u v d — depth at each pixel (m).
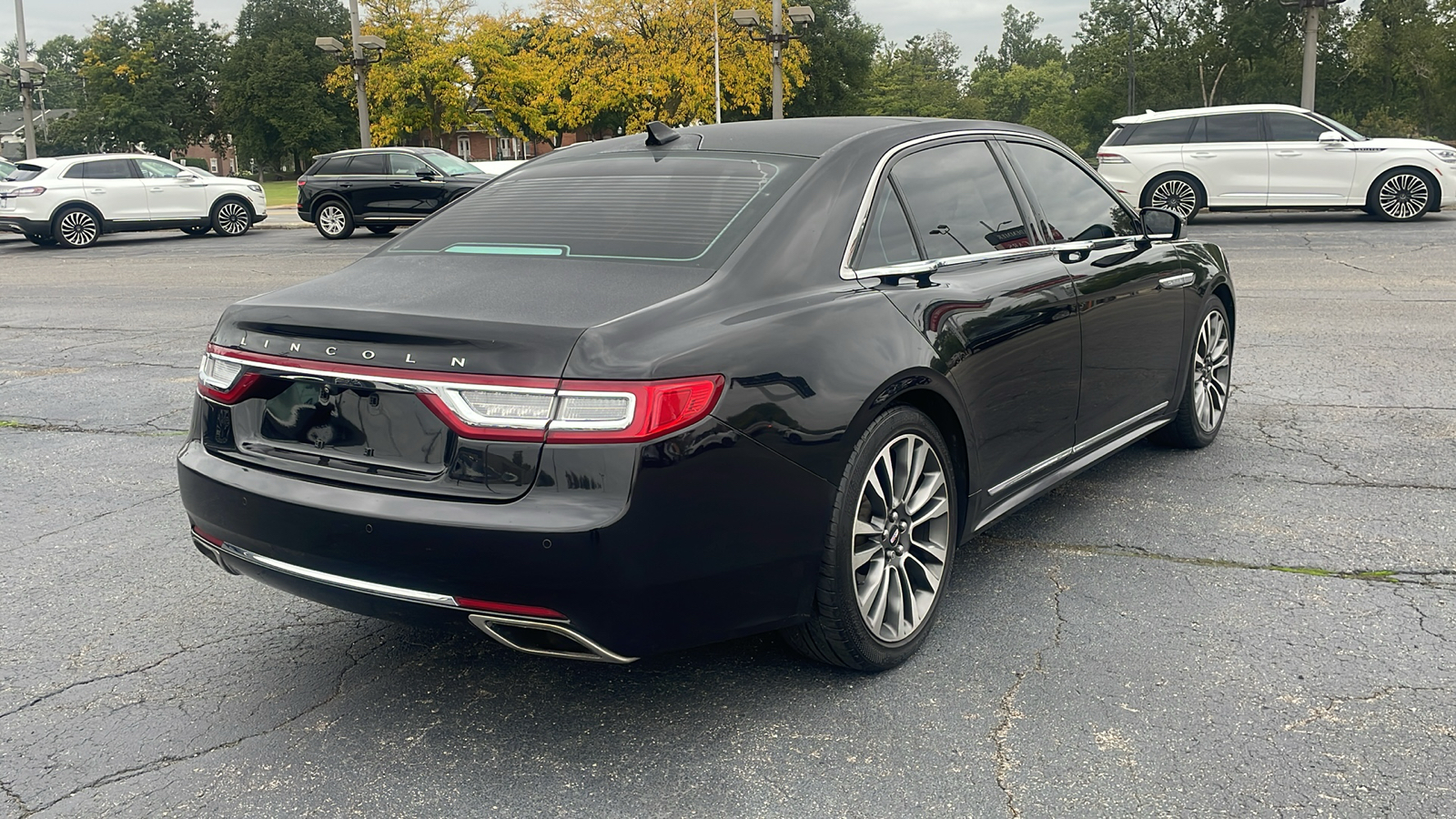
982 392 3.44
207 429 3.11
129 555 4.38
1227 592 3.72
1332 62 73.94
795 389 2.79
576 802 2.60
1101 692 3.05
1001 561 4.06
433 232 3.54
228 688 3.23
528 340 2.57
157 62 99.00
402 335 2.67
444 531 2.56
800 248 3.09
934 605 3.35
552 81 43.94
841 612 2.96
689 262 2.99
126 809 2.61
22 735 2.96
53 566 4.27
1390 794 2.53
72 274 16.33
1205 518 4.46
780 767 2.71
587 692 3.15
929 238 3.50
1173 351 4.89
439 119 54.16
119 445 6.12
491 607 2.60
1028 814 2.49
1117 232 4.56
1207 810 2.48
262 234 24.84
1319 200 16.98
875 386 2.96
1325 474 4.98
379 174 22.27
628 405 2.52
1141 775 2.63
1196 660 3.23
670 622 2.65
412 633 3.60
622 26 42.31
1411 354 7.56
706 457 2.61
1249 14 74.75
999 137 4.07
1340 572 3.86
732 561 2.70
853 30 66.94
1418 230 15.62
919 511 3.29
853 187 3.32
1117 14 84.50
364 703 3.12
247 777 2.74
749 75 41.75
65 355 9.02
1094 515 4.54
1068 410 4.01
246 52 90.06
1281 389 6.65
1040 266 3.89
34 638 3.60
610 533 2.49
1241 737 2.79
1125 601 3.67
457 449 2.61
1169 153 17.33
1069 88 136.75
